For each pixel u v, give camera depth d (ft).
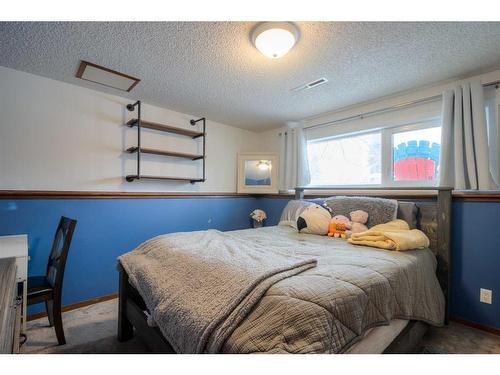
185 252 4.55
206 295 3.29
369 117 9.12
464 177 6.53
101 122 8.14
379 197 8.52
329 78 7.10
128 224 8.61
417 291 4.76
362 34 5.10
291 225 8.93
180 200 10.06
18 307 4.17
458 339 5.74
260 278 3.13
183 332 3.10
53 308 5.44
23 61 6.27
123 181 8.66
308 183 10.94
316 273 3.54
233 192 12.15
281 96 8.45
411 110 8.08
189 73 6.86
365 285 3.39
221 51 5.78
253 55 5.95
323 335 2.50
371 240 5.85
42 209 6.98
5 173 6.55
